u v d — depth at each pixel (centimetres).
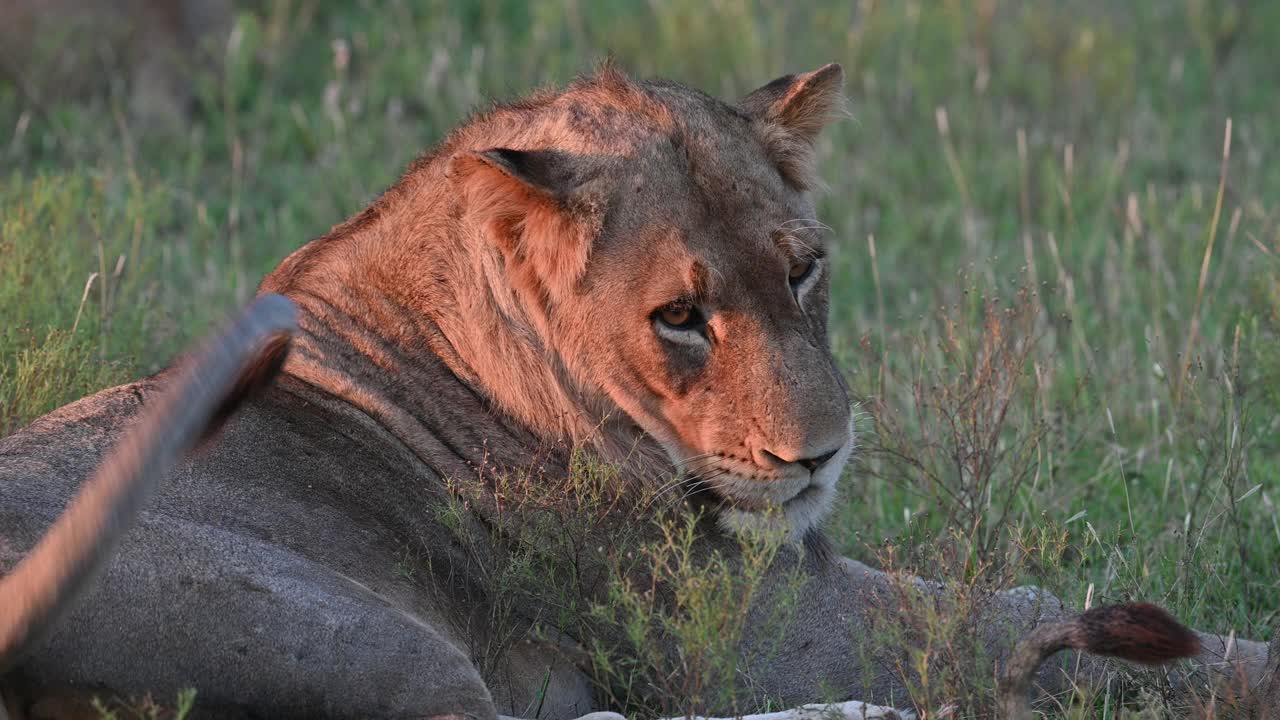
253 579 617
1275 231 1152
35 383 863
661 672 678
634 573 741
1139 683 734
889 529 925
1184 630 580
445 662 618
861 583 790
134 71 1658
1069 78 1812
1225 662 734
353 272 778
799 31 1923
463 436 755
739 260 726
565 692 735
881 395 947
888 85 1805
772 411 718
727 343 725
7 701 579
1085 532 868
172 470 667
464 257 756
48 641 580
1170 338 1175
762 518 734
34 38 1620
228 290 1234
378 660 613
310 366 750
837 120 824
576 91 773
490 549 743
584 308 729
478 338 756
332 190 1502
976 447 871
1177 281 1246
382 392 751
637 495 753
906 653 732
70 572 502
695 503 755
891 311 1312
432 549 723
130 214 1146
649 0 1942
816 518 758
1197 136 1711
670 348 728
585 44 1875
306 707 611
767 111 793
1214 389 1045
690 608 661
